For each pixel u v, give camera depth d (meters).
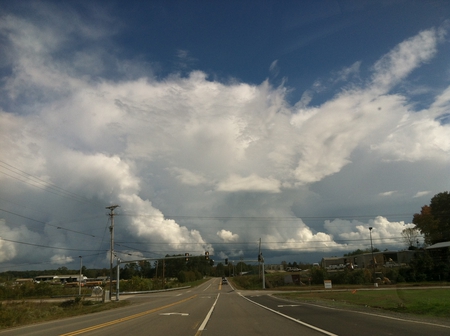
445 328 14.59
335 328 15.10
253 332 14.79
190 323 18.78
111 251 52.88
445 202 72.50
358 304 31.14
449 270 62.81
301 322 17.83
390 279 77.75
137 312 28.31
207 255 57.25
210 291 76.56
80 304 47.31
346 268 99.44
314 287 75.06
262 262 84.62
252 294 59.53
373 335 12.91
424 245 75.88
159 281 106.62
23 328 21.33
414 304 24.88
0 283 101.69
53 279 158.62
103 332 15.85
